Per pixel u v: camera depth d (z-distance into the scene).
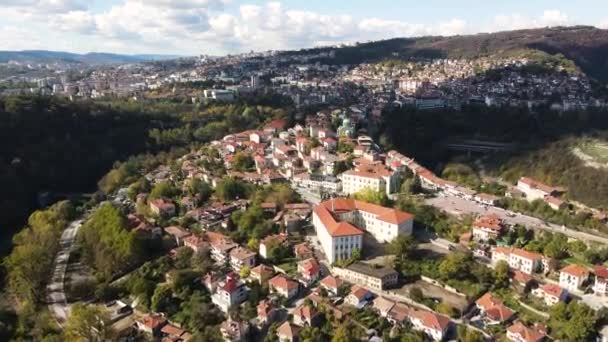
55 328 195.25
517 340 169.88
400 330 177.12
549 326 177.25
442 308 186.25
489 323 180.75
